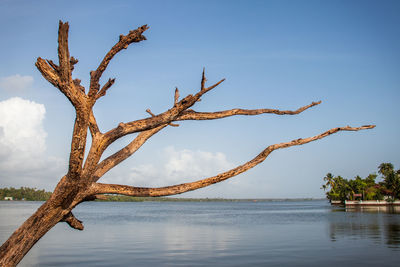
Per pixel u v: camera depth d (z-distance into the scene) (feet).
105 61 8.04
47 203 8.55
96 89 8.01
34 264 63.67
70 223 9.43
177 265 63.36
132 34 8.02
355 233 114.01
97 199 9.34
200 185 9.46
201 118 10.16
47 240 98.68
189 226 149.07
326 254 74.64
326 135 10.52
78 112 7.92
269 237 107.24
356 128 10.48
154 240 99.86
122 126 8.99
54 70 7.69
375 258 69.26
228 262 66.59
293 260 68.18
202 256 73.00
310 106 11.19
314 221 175.22
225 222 176.76
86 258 69.87
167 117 9.30
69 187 8.45
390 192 424.05
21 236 8.46
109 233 118.32
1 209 333.21
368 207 374.02
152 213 311.47
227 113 10.39
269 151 10.15
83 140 8.07
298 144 10.32
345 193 483.92
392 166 432.66
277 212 323.98
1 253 8.16
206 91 9.34
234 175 9.71
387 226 136.56
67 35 7.61
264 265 63.46
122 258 69.92
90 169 8.57
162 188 9.25
